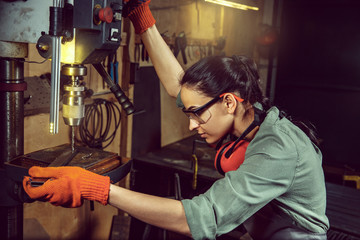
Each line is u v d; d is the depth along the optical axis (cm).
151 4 237
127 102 123
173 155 270
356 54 381
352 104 392
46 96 174
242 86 104
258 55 367
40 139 180
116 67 215
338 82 395
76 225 216
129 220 236
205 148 293
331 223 207
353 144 399
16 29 112
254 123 106
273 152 94
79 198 90
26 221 181
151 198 93
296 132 102
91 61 105
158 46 133
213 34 336
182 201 93
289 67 412
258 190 92
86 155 120
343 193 255
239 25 342
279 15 361
